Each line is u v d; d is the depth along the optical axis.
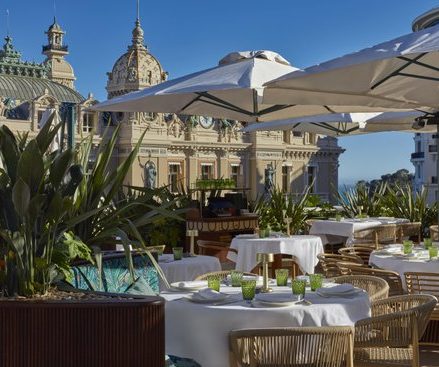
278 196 16.50
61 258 4.26
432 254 8.16
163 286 7.53
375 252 8.85
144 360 3.73
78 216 4.41
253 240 10.86
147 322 3.74
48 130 4.45
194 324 5.16
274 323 5.02
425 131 14.07
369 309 5.51
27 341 3.71
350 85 6.43
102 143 5.06
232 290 5.96
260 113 9.37
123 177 4.98
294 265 11.43
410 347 5.60
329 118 12.99
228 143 54.72
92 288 5.05
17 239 4.07
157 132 50.62
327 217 17.19
